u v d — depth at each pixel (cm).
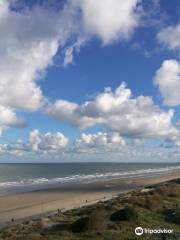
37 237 3159
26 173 19212
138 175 16888
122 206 4678
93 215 3484
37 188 9825
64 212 4841
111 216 3797
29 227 3781
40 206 5997
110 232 3247
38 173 19312
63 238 3084
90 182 11850
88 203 6012
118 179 13425
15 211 5488
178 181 9769
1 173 18900
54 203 6347
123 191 8444
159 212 4300
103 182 11706
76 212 4638
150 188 8094
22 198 7250
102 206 4781
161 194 5962
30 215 5047
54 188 9531
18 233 3444
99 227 3359
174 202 5069
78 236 3153
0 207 5962
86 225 3316
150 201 4906
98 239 3031
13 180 13775
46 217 4478
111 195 7369
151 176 15762
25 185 11038
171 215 4084
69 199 6925
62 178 14938
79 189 9131
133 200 5066
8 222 4522
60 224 3778
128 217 3703
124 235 3161
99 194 7812
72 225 3425
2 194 8156
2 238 3234
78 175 17412
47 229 3559
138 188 8894
